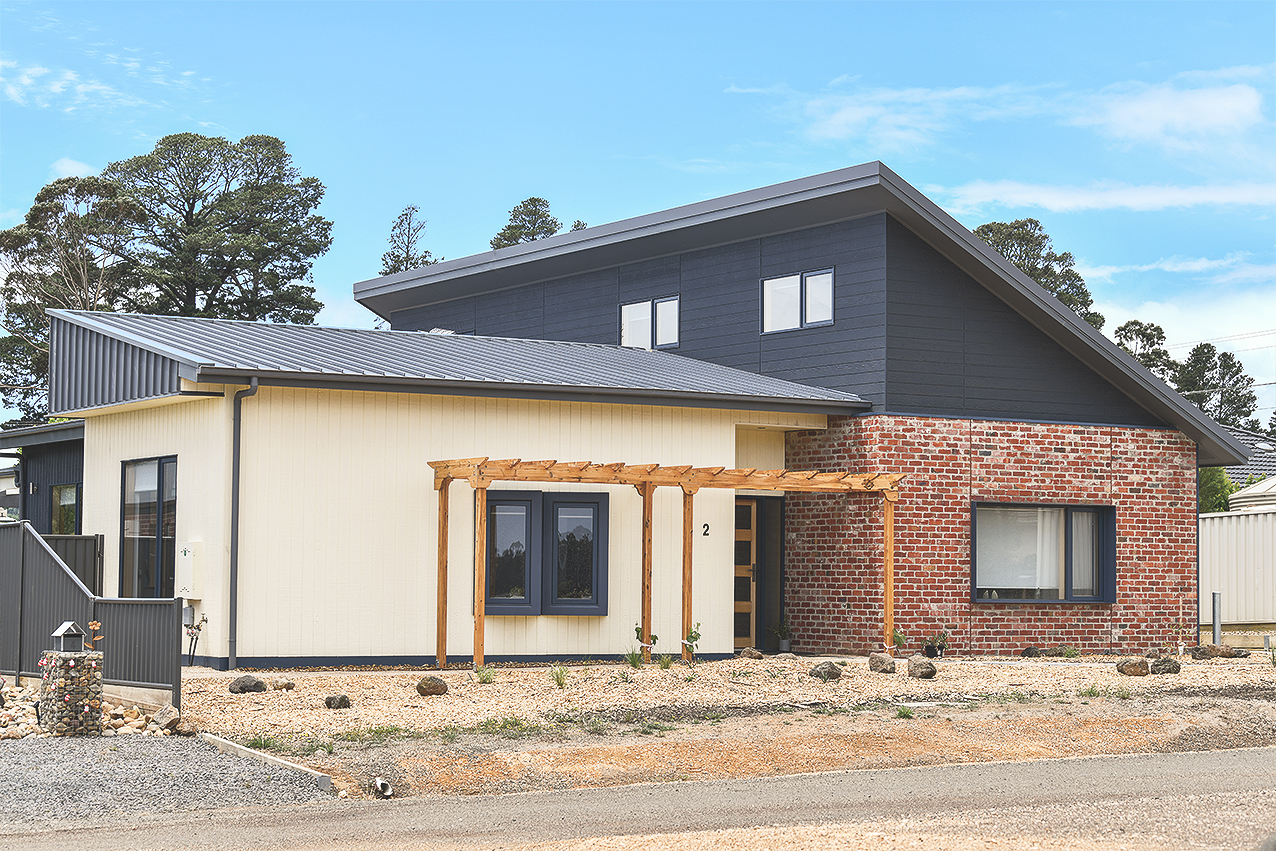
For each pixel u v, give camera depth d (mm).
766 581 20719
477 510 16125
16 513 27016
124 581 18312
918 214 19547
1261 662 18031
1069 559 20750
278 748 11102
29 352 53062
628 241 23344
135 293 55469
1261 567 23812
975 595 20000
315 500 16406
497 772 10680
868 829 8578
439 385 16750
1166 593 21297
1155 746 12516
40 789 9711
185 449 16891
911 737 12391
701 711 13227
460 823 9047
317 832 8719
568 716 12734
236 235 55625
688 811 9492
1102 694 14570
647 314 23781
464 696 13859
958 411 20062
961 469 19859
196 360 15578
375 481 16719
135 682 12656
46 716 11961
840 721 12938
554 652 17562
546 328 26000
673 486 17984
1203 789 10312
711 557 18531
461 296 28250
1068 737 12641
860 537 19500
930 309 19969
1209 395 60906
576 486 17734
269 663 16094
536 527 17500
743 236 21906
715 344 22375
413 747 11266
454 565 17094
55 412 19484
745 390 18828
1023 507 20609
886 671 16031
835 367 20281
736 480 17594
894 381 19594
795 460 20578
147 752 10922
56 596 14016
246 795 9742
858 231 20125
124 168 56531
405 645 16766
